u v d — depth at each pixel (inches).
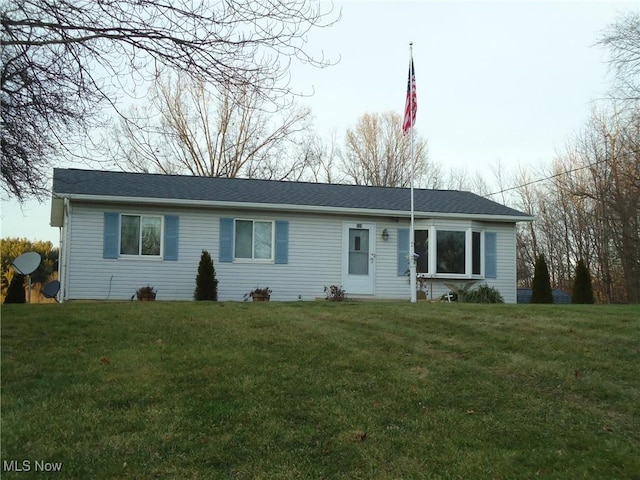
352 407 211.3
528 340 306.0
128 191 626.2
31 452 170.7
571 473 163.5
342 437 185.9
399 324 354.0
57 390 222.4
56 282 620.1
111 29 243.0
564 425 197.3
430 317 374.0
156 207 631.8
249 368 253.1
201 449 176.1
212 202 629.9
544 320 363.3
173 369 250.1
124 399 214.4
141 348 284.7
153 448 175.8
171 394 220.8
